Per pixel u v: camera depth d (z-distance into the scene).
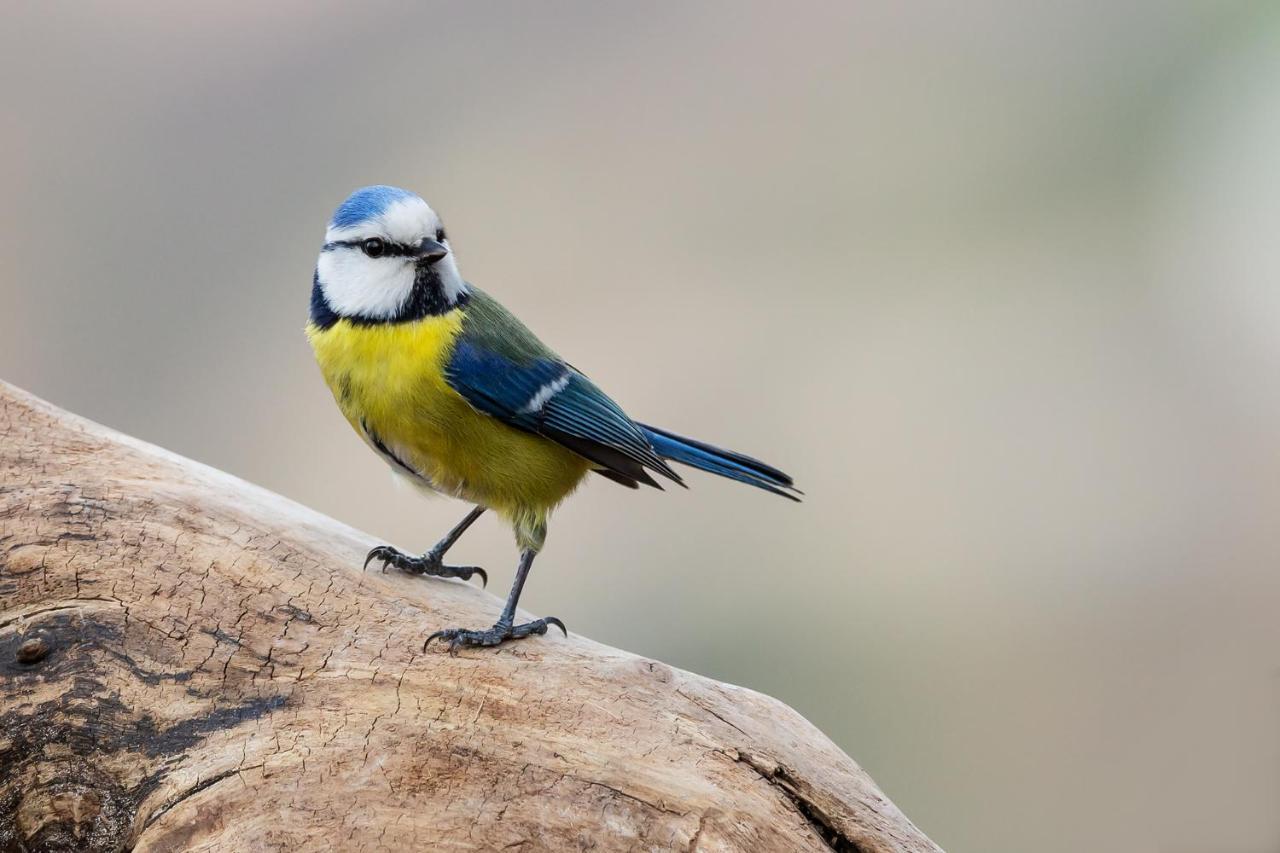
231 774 5.67
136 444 6.98
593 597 13.34
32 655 6.00
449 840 5.52
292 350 15.06
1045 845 11.45
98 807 5.86
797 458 14.38
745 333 15.38
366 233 7.01
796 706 12.41
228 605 6.23
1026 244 16.42
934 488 14.23
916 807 11.72
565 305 15.70
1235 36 17.78
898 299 15.98
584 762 5.78
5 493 6.44
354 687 6.00
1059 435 14.48
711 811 5.68
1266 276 16.06
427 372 7.03
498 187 16.64
